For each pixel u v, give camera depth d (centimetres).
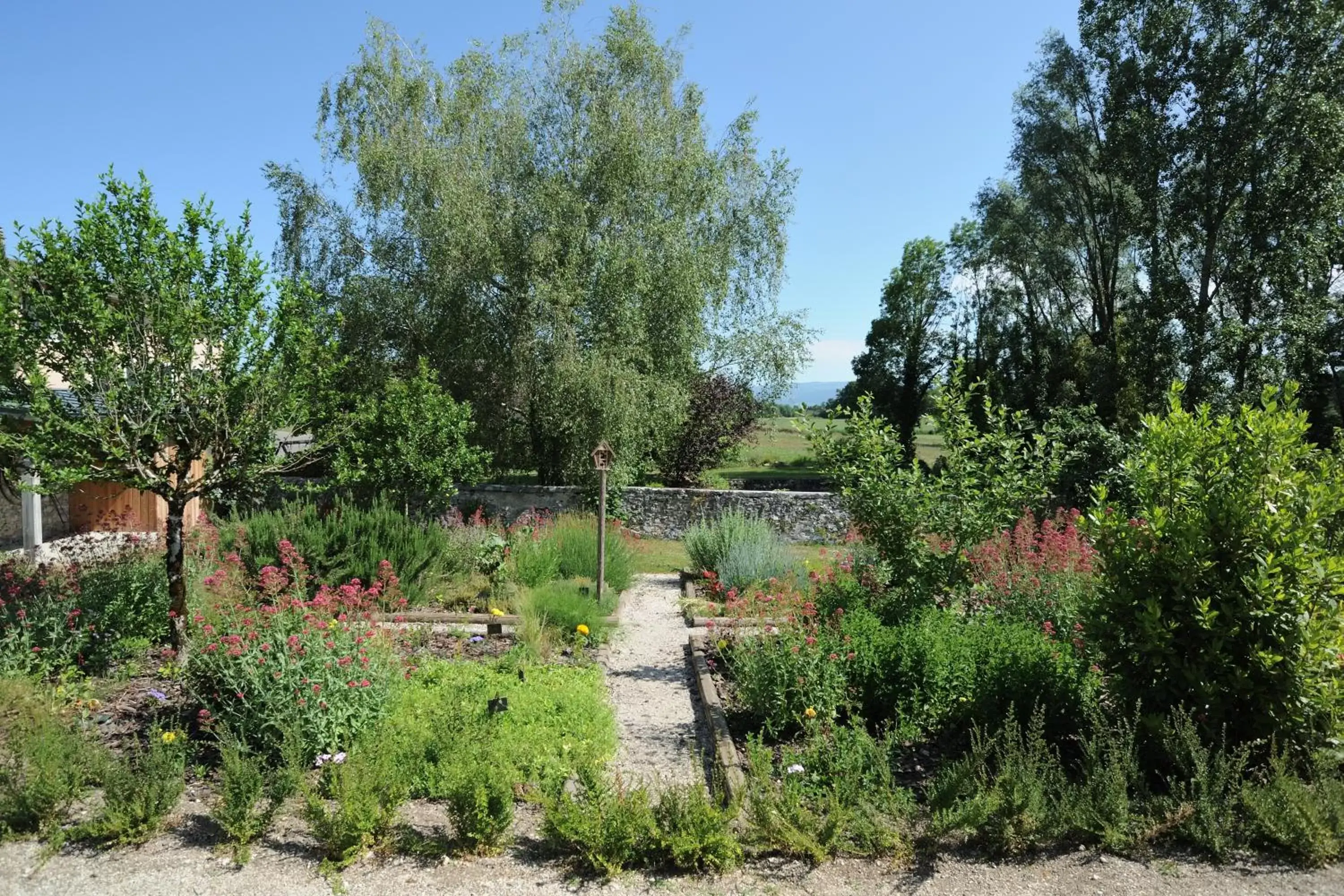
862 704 542
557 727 549
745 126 2236
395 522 992
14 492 709
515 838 412
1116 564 483
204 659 491
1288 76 2031
